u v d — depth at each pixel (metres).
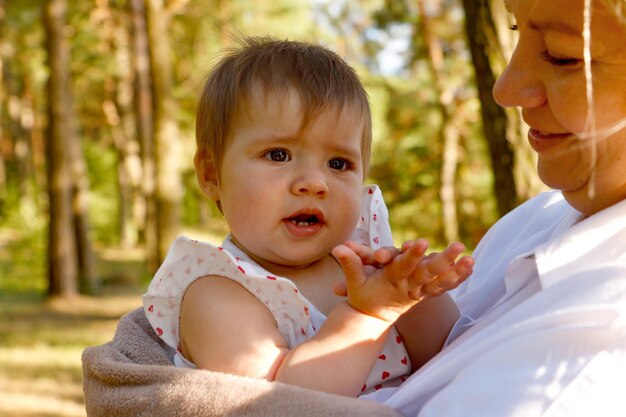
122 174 27.20
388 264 1.18
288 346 1.32
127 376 1.24
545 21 1.11
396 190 20.55
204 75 1.82
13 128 31.55
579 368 0.98
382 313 1.20
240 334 1.28
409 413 1.16
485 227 19.89
